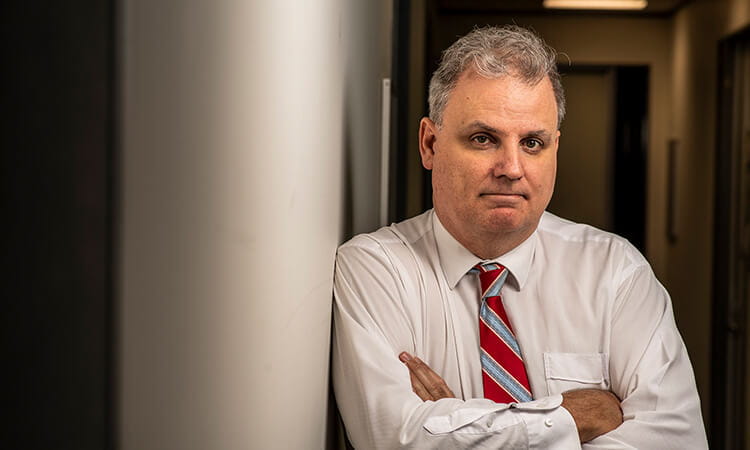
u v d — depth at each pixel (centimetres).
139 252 61
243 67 77
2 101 59
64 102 59
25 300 60
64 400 60
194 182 69
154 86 62
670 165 581
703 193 485
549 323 139
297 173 96
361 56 161
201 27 69
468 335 139
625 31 610
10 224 59
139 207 61
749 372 408
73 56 58
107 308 59
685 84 548
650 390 133
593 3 571
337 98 128
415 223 149
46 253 59
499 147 126
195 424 71
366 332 130
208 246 72
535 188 128
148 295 63
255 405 83
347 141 142
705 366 468
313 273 109
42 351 60
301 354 102
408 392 125
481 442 120
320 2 108
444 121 131
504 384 135
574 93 634
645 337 138
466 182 128
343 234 143
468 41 129
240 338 79
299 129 96
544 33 612
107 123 58
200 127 69
